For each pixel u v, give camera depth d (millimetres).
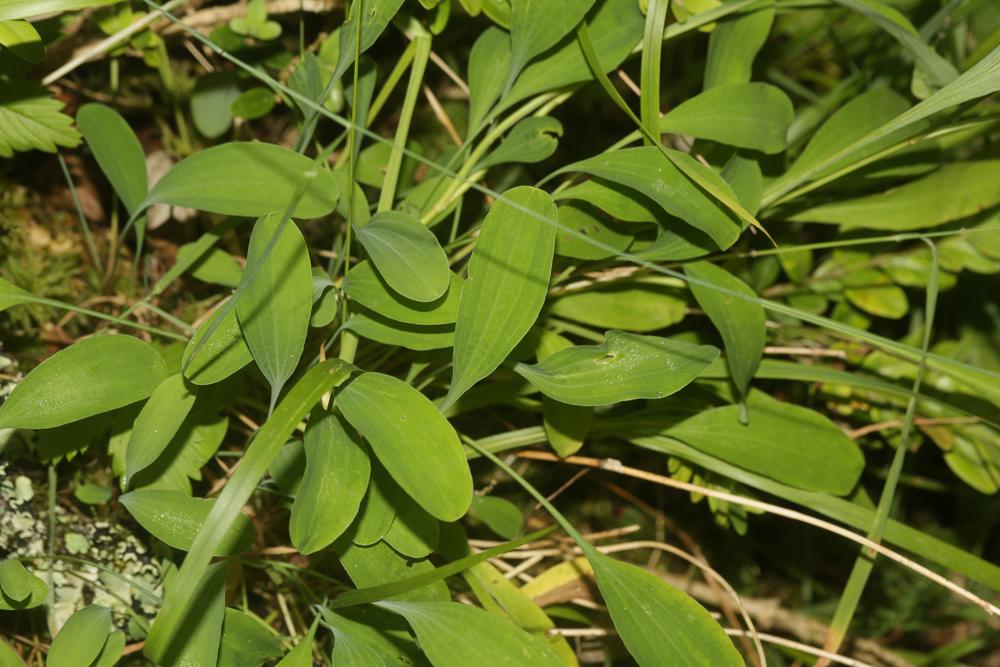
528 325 572
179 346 609
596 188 613
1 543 606
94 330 673
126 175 618
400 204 638
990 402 680
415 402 561
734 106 617
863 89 716
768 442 628
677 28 628
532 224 575
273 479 583
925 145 655
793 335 695
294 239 565
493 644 563
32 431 619
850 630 774
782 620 751
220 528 528
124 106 699
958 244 677
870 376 689
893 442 689
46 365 574
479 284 573
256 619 604
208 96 669
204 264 636
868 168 656
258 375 621
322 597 634
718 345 682
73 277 679
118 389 579
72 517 622
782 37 768
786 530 769
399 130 621
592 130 750
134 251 696
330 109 642
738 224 594
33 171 684
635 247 638
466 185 605
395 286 562
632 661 717
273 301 562
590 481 740
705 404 647
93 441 625
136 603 616
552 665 562
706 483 654
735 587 762
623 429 646
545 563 702
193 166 591
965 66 686
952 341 727
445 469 552
